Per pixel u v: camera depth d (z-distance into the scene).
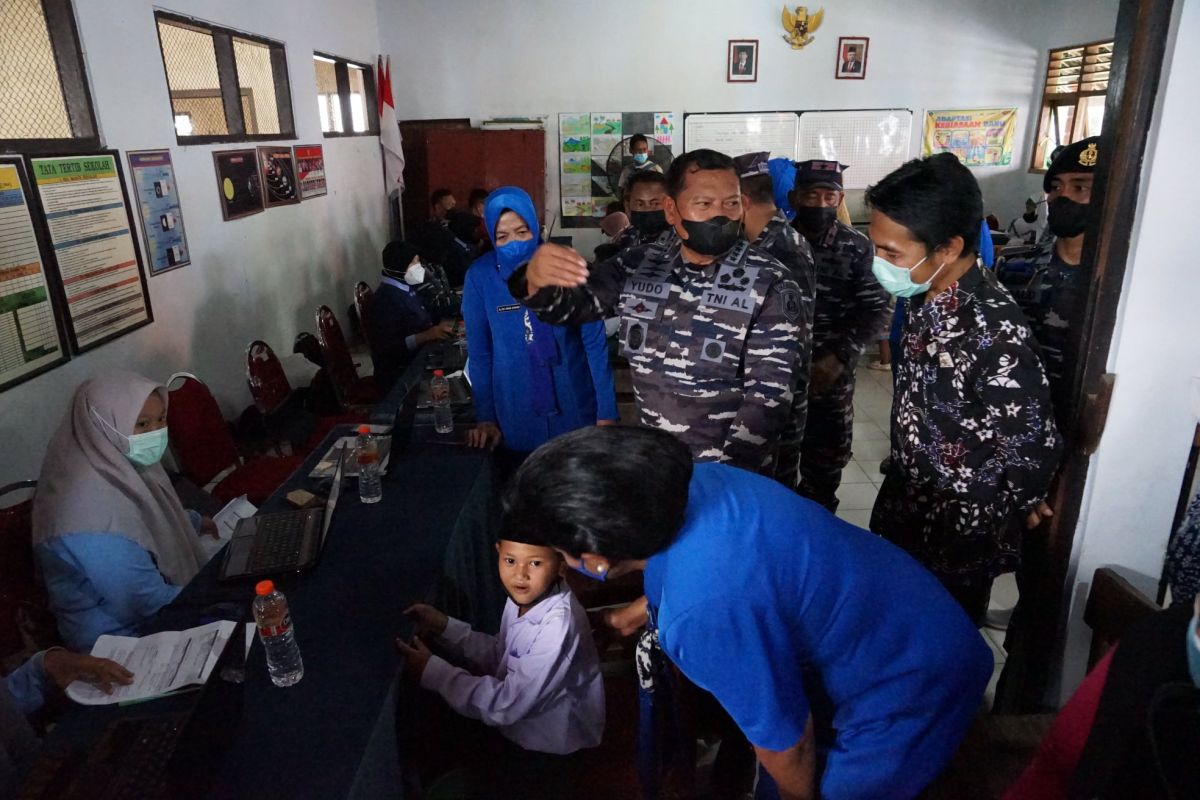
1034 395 1.30
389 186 6.73
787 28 6.69
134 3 2.88
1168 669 0.58
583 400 2.21
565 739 1.46
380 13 6.58
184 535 1.82
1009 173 7.16
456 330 3.77
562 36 6.68
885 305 2.42
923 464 1.49
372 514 1.76
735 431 1.47
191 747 1.00
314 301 4.91
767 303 1.47
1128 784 0.59
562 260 1.34
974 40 6.78
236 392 3.72
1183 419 1.35
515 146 6.76
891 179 1.31
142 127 2.92
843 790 1.01
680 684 1.30
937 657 0.97
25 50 2.36
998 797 1.21
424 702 1.57
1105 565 1.46
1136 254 1.26
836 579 0.91
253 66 4.26
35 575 1.61
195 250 3.34
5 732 1.24
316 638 1.32
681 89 6.83
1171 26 1.15
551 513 0.79
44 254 2.32
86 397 1.63
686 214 1.43
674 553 0.86
